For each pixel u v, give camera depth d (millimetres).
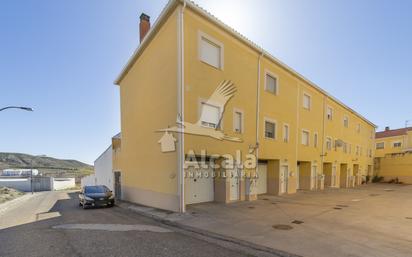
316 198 14812
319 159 22016
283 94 17062
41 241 6492
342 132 27172
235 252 5559
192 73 10695
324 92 22656
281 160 16562
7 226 8961
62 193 33031
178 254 5379
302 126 19578
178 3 10289
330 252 5379
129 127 16062
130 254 5379
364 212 10070
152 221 9148
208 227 7641
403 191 20781
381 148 43531
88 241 6402
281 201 13227
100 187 15250
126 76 17047
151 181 12461
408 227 7535
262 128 14867
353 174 30375
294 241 6145
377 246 5750
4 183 42625
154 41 12555
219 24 11781
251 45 13750
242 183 13156
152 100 12633
